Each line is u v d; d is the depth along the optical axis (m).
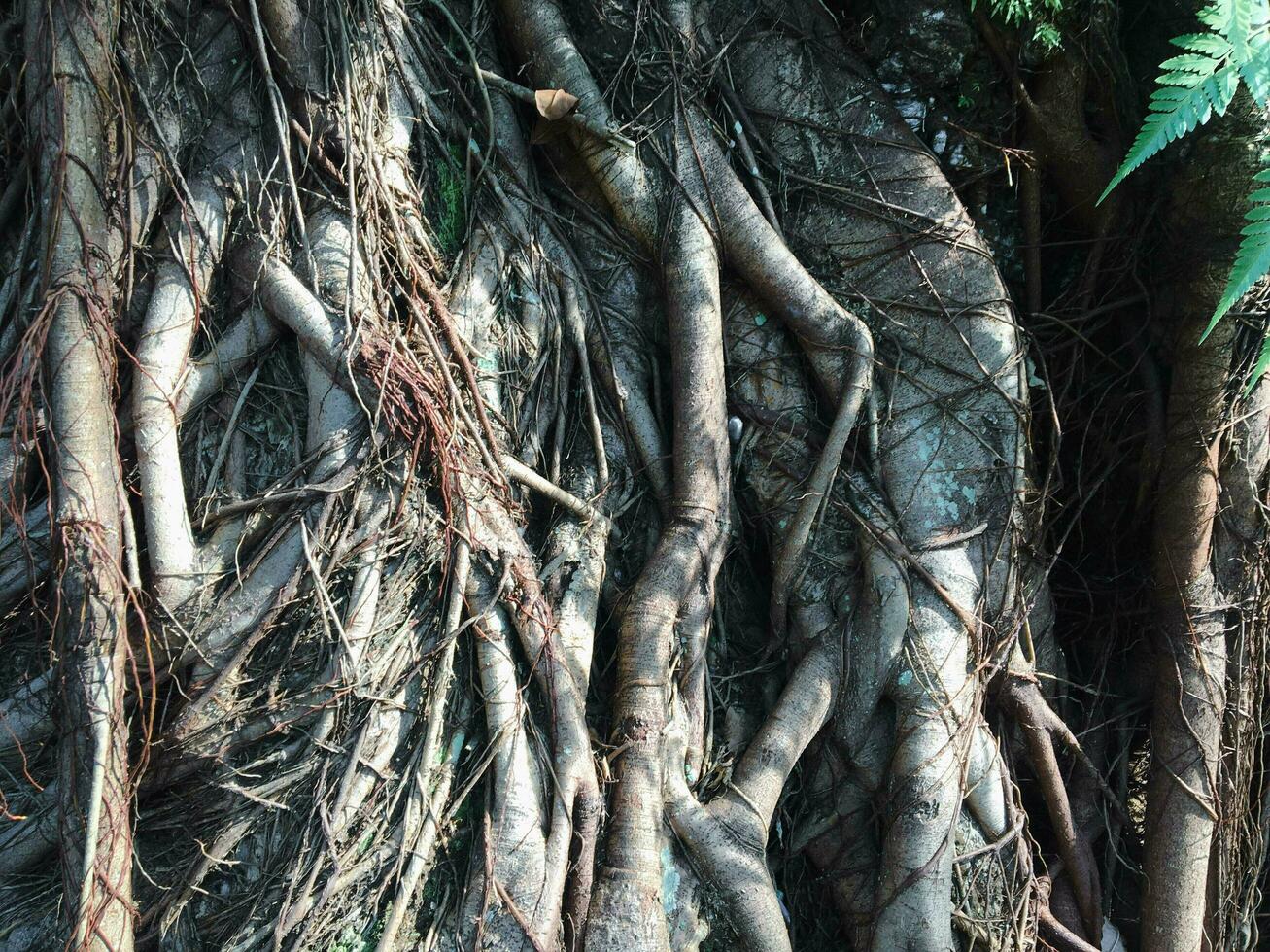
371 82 4.02
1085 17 4.52
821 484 4.36
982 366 4.43
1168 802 4.72
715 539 4.26
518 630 3.80
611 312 4.54
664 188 4.44
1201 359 4.59
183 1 3.74
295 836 3.41
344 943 3.36
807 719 4.25
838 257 4.59
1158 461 4.83
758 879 3.91
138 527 3.50
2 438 3.41
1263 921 5.43
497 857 3.52
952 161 4.70
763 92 4.60
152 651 3.40
